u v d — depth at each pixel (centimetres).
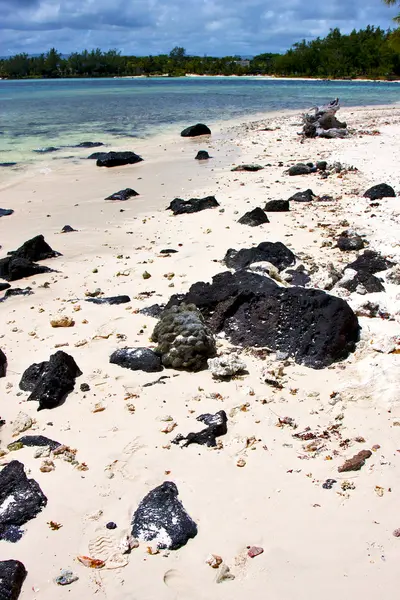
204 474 249
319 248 489
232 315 360
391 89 3122
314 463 253
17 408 298
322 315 332
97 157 1045
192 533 220
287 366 321
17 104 2162
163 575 205
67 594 200
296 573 204
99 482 247
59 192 778
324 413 283
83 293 432
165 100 2386
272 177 796
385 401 285
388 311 367
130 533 222
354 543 214
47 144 1202
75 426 282
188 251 505
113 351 344
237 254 464
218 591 199
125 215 650
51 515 231
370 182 729
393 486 238
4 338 368
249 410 288
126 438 272
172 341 332
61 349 349
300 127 1390
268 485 242
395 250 469
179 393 304
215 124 1536
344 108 1936
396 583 199
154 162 981
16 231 606
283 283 404
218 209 630
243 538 218
